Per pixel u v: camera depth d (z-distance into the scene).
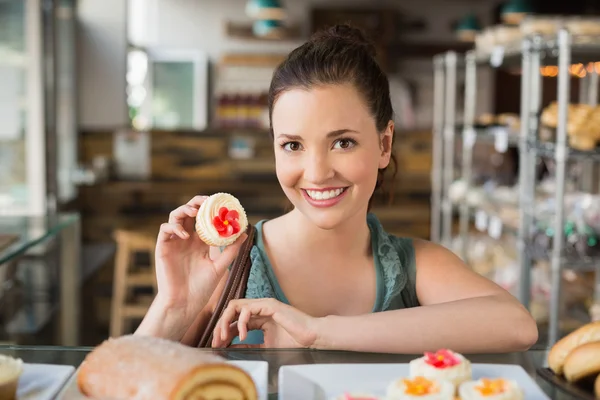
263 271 1.31
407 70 8.38
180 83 8.09
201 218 1.15
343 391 0.94
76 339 3.11
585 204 3.34
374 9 8.12
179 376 0.81
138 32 8.02
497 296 1.23
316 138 1.14
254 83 7.92
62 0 6.10
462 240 4.80
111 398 0.84
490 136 4.26
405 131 6.45
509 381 0.92
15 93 4.78
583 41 3.08
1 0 4.53
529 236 3.55
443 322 1.13
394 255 1.34
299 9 8.16
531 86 3.56
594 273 3.79
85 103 6.92
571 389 0.94
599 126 3.08
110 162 6.55
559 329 3.10
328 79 1.13
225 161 6.61
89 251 6.27
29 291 3.80
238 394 0.85
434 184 5.57
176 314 1.20
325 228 1.19
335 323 1.14
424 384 0.92
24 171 4.93
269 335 1.21
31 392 0.91
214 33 8.07
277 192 6.49
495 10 8.24
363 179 1.16
